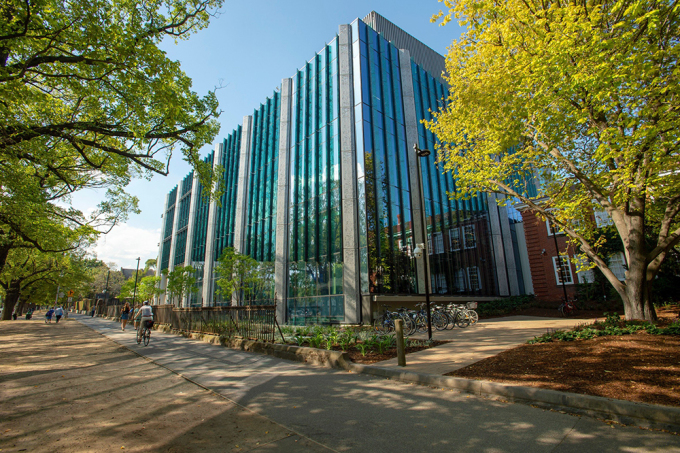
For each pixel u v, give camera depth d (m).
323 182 20.97
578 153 12.20
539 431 3.87
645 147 8.15
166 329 20.38
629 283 10.18
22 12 7.75
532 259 27.06
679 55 7.61
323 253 20.12
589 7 8.97
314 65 23.53
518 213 30.64
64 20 8.58
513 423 4.14
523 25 9.42
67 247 19.84
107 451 3.46
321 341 10.23
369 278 17.53
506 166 12.35
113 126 11.05
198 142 12.60
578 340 7.90
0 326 27.61
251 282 23.69
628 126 7.91
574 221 13.87
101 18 8.70
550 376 5.55
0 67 7.88
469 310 15.91
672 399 4.18
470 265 24.97
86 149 14.12
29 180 12.69
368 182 18.91
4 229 16.75
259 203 28.08
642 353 6.21
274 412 4.81
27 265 35.28
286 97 25.64
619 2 7.35
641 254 10.05
